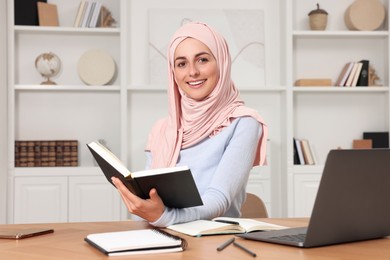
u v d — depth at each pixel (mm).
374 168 1366
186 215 1693
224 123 2160
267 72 4664
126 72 4367
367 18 4570
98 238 1412
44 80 4523
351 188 1339
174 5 4605
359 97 4734
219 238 1502
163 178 1526
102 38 4578
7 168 4227
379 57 4734
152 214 1611
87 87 4359
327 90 4488
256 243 1424
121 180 1575
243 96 4652
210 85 2170
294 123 4695
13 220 4203
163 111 4590
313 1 4703
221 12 4617
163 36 4562
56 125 4543
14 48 4453
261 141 2160
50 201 4234
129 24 4570
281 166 4590
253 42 4637
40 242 1489
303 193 4391
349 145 4730
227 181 1924
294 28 4703
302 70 4699
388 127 4680
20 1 4363
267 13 4668
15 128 4504
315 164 4473
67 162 4344
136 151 4566
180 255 1273
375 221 1431
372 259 1210
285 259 1215
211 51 2186
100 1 4570
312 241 1336
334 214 1337
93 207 4258
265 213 2512
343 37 4680
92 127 4570
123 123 4348
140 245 1296
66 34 4535
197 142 2191
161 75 4543
